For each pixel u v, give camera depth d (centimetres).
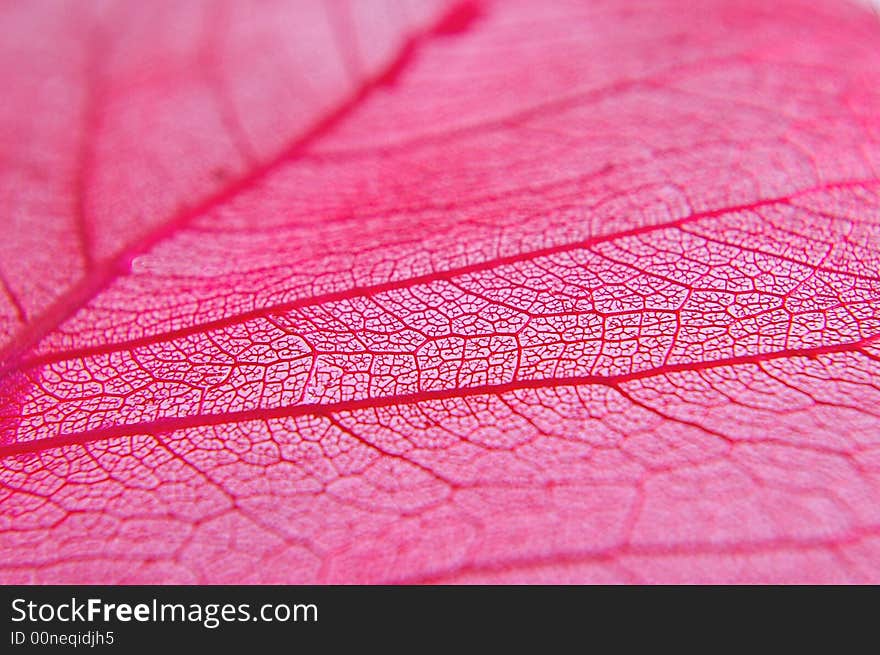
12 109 8
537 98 8
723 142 7
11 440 6
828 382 6
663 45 8
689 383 6
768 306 7
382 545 6
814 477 6
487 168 7
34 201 8
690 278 7
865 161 7
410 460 6
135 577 6
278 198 8
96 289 7
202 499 6
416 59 8
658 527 6
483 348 7
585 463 6
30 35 9
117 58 9
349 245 7
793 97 7
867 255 7
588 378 6
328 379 7
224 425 6
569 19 8
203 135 8
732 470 6
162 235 7
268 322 7
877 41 8
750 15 8
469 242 7
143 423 6
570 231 7
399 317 7
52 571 6
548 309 7
